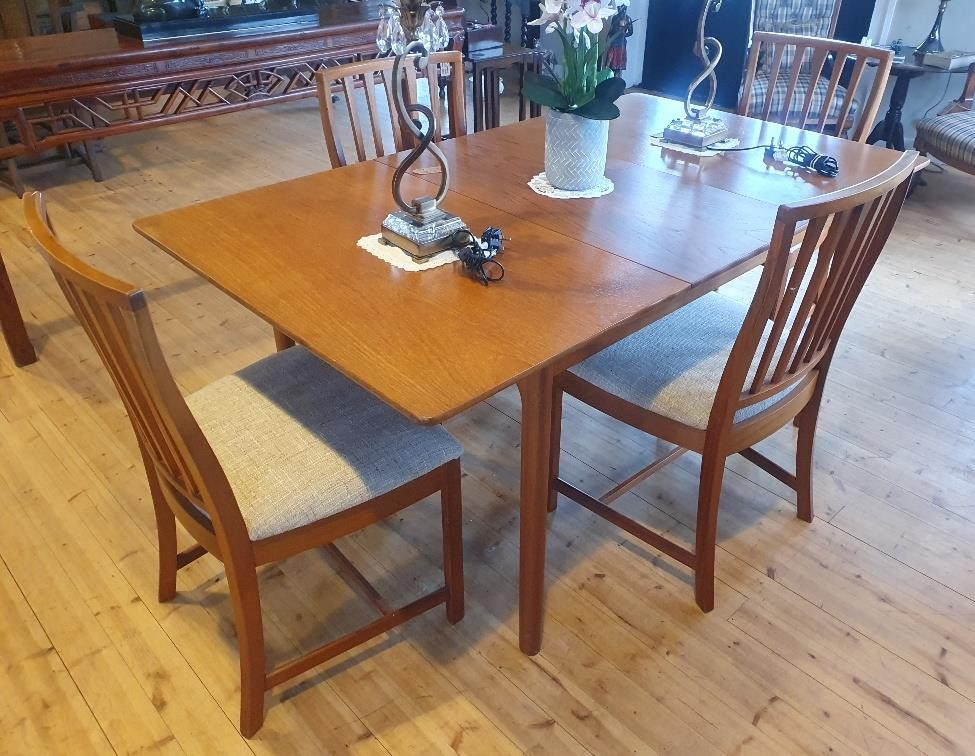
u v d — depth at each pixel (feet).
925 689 4.91
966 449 6.84
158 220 5.25
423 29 4.40
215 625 5.35
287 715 4.78
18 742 4.63
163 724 4.74
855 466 6.65
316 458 4.43
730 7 14.80
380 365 3.73
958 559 5.80
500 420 7.29
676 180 5.86
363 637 4.80
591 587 5.62
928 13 12.76
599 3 4.84
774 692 4.90
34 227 3.55
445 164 4.69
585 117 5.26
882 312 8.87
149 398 3.66
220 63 8.51
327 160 13.47
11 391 7.60
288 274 4.54
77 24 14.02
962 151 10.29
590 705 4.83
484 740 4.65
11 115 7.42
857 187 4.02
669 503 6.36
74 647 5.19
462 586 5.22
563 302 4.24
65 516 6.19
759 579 5.65
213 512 3.86
